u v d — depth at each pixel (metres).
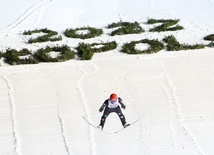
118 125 51.91
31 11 94.88
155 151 46.62
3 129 52.47
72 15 92.06
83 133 50.72
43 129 52.00
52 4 99.00
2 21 90.25
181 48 72.44
